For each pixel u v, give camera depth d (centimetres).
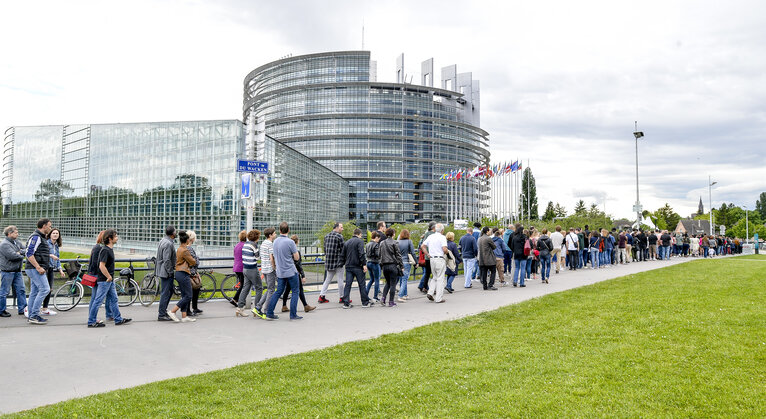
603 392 520
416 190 12394
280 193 5300
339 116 12112
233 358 689
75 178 5809
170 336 837
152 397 512
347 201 11175
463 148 13600
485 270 1455
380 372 601
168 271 991
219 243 4166
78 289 1144
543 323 894
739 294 1202
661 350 684
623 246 2505
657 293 1239
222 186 4209
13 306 1119
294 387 547
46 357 689
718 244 3925
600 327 843
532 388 532
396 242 1195
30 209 6688
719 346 696
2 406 493
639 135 3625
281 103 12656
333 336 835
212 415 465
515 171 5491
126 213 4997
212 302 1287
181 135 4556
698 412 464
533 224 4266
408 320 983
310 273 1805
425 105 12675
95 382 577
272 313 1008
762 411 462
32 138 6712
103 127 5391
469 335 812
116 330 888
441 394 517
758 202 16350
